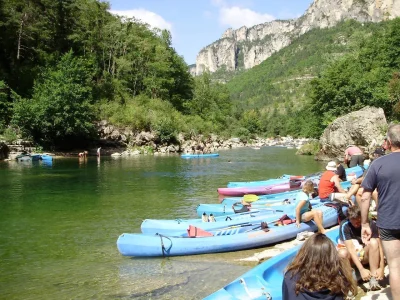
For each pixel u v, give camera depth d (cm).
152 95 6475
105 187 1905
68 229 1141
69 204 1491
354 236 624
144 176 2327
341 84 4031
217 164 3116
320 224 950
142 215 1312
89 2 5941
